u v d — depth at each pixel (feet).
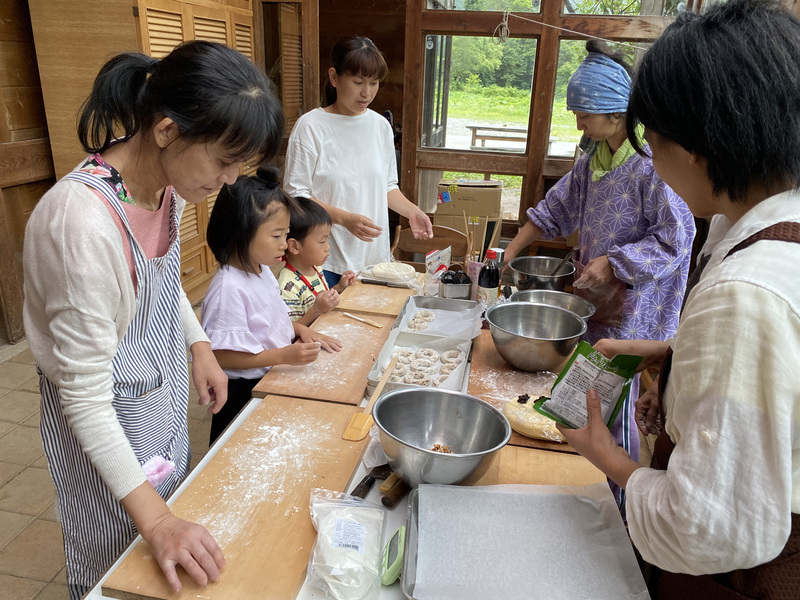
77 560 3.68
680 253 5.80
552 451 3.90
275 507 3.20
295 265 6.63
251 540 2.97
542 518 3.09
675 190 2.41
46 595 5.85
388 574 2.82
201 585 2.70
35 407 8.97
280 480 3.41
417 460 3.21
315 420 4.04
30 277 2.74
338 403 4.36
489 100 12.82
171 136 2.76
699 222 9.93
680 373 2.09
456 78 12.78
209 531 3.01
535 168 12.97
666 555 2.19
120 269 2.81
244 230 5.02
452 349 5.47
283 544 2.96
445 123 13.21
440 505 3.12
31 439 8.23
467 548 2.87
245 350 4.91
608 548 2.92
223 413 5.55
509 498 3.21
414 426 3.94
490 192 12.35
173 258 3.55
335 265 8.29
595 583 2.72
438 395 3.89
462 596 2.59
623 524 3.08
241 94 2.68
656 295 6.14
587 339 6.34
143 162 3.03
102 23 9.39
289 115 13.35
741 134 1.97
